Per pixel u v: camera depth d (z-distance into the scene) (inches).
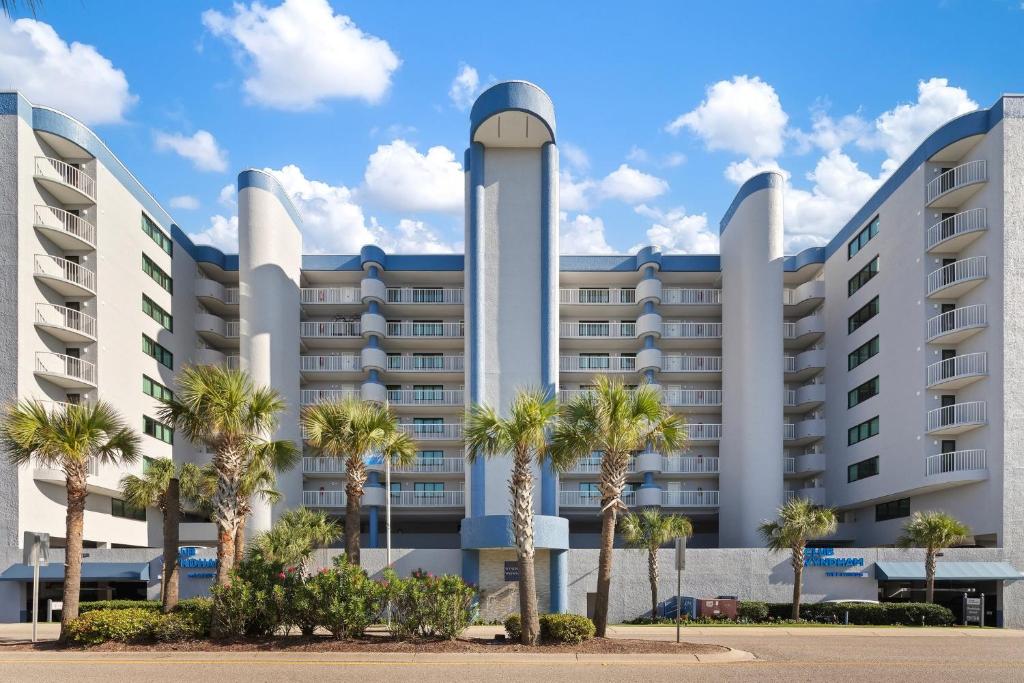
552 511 1558.8
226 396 810.2
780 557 1379.2
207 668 640.4
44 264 1386.6
